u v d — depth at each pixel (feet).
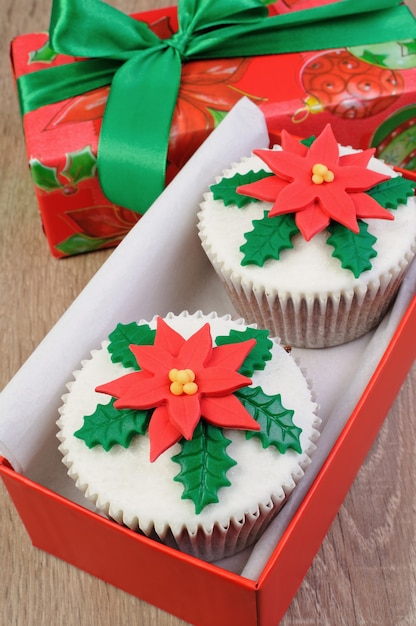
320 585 1.08
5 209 1.43
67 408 1.03
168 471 0.97
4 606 1.09
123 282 1.14
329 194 1.10
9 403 1.03
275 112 1.27
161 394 0.97
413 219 1.13
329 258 1.10
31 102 1.31
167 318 1.09
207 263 1.27
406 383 1.22
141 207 1.30
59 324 1.10
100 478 0.97
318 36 1.34
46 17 1.62
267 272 1.10
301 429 0.98
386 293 1.14
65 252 1.36
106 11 1.32
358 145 1.34
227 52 1.33
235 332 1.04
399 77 1.29
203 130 1.26
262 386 1.02
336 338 1.19
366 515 1.12
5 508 1.16
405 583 1.08
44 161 1.24
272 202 1.13
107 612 1.08
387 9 1.36
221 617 1.00
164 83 1.28
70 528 1.01
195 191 1.20
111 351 1.05
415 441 1.18
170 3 1.63
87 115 1.29
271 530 1.02
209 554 1.04
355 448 1.07
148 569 0.99
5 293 1.34
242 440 0.98
